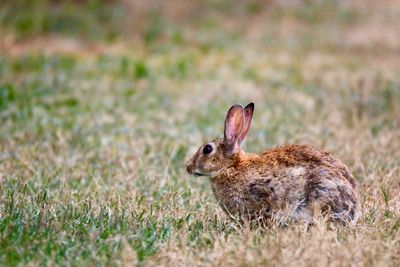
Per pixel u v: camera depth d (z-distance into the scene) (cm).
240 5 3781
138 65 2586
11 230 1143
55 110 2128
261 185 1212
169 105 2223
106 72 2605
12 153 1695
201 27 3438
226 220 1247
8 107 2123
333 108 2170
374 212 1265
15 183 1448
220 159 1259
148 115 2112
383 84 2461
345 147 1706
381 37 3472
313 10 3856
